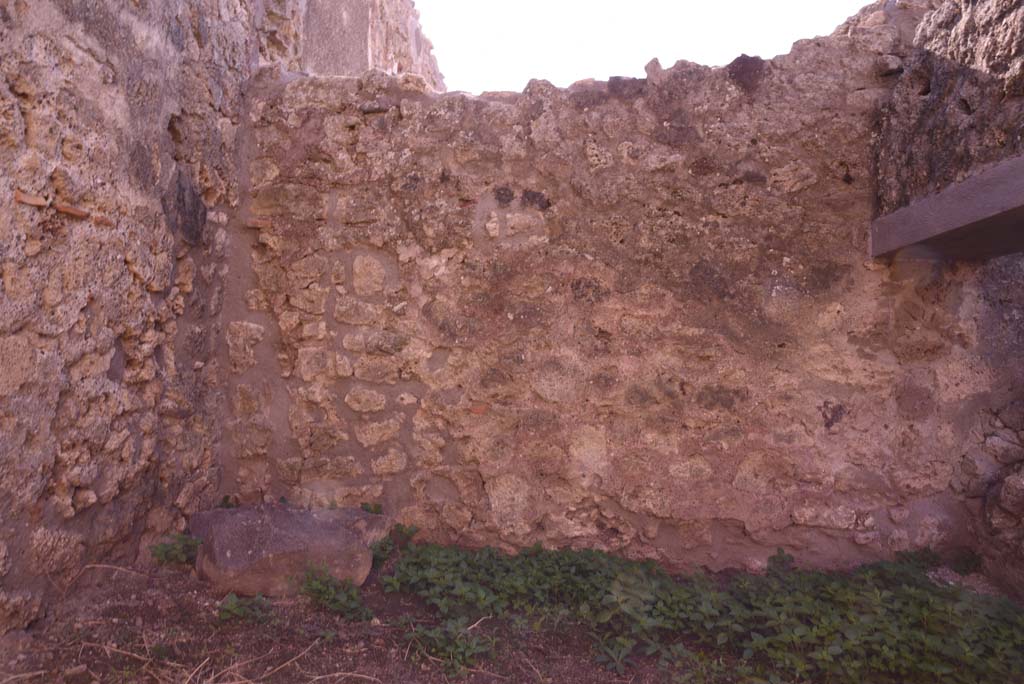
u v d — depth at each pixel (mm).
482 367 3576
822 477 3432
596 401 3523
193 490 3332
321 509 3473
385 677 2404
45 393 2318
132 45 2787
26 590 2262
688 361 3500
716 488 3475
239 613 2627
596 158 3541
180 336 3230
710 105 3512
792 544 3443
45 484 2324
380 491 3621
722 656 2658
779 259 3467
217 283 3561
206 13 3365
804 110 3459
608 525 3531
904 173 3174
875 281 3424
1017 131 2508
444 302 3588
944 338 3400
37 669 2139
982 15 2734
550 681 2484
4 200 2139
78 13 2463
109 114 2646
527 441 3555
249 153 3682
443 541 3586
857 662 2475
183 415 3252
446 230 3578
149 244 2920
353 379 3631
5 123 2139
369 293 3619
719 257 3488
